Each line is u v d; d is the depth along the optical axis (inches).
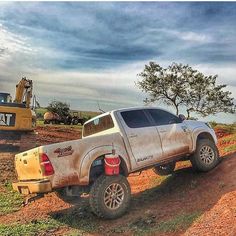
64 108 1788.9
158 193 385.1
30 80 681.6
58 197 405.7
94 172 339.3
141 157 356.2
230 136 550.3
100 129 374.3
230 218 263.0
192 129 399.2
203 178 385.4
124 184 329.7
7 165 538.6
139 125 365.4
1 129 601.3
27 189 318.7
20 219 350.3
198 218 284.0
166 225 287.4
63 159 311.4
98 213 316.8
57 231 311.9
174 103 1050.1
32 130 634.2
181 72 1043.9
